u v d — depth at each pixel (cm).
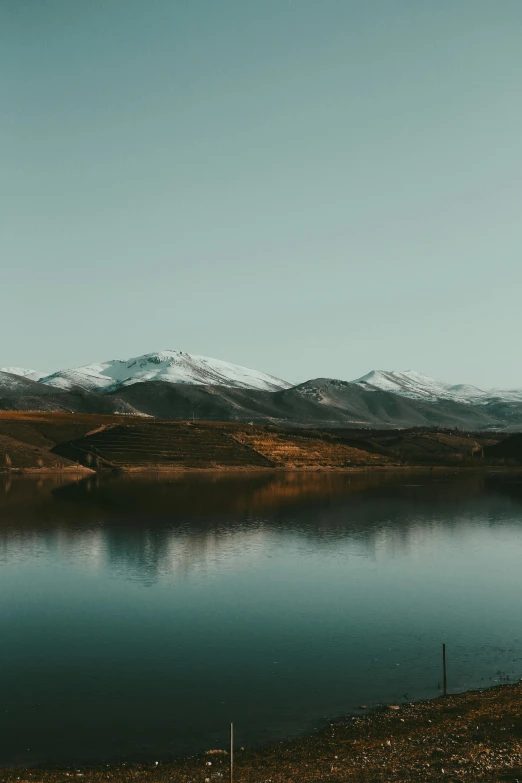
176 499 16762
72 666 5216
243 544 10719
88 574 8500
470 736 3634
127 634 6041
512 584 7969
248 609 6856
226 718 4219
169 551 10069
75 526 12456
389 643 5734
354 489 19612
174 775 3328
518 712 3953
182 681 4894
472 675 4919
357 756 3478
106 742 3891
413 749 3509
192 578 8312
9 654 5512
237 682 4850
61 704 4484
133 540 11000
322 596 7400
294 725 4069
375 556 9769
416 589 7719
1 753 3762
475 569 8844
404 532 11994
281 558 9588
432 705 4241
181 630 6156
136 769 3472
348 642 5775
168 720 4203
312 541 11025
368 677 4916
